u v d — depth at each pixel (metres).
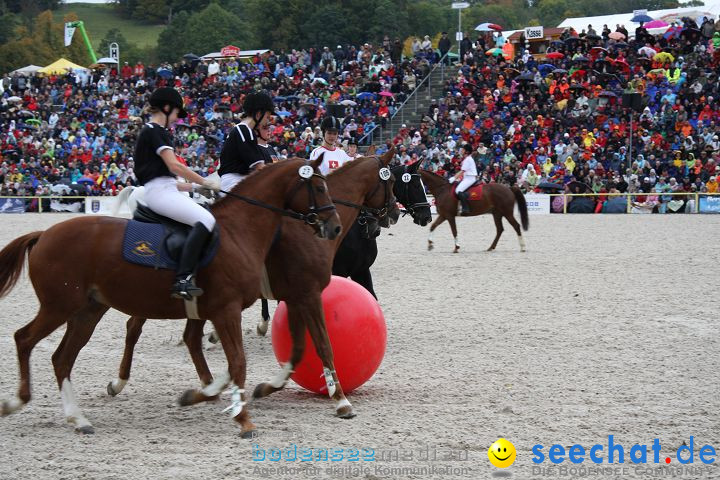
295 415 8.12
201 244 7.53
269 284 8.59
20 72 59.31
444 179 23.86
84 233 7.64
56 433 7.50
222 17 106.62
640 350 10.90
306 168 8.06
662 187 38.09
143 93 52.09
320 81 49.22
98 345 11.56
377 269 19.84
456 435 7.29
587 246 24.50
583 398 8.55
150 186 7.79
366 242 11.28
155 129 7.78
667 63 43.78
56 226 7.76
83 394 8.95
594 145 40.28
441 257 22.31
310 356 8.60
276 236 8.44
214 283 7.63
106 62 59.44
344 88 49.00
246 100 9.48
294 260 8.40
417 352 10.96
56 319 7.58
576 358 10.47
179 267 7.50
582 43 46.97
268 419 7.95
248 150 9.36
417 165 13.54
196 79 52.25
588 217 36.34
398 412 8.10
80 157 46.22
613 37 46.81
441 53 52.50
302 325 8.52
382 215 10.89
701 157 38.84
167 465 6.52
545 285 16.86
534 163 40.56
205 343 11.51
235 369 7.55
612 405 8.28
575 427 7.52
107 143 47.44
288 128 44.94
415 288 16.70
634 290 16.08
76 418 7.58
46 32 105.38
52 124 49.25
